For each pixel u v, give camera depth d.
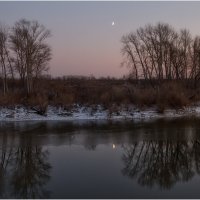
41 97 50.97
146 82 68.19
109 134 33.88
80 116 47.75
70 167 22.03
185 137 31.80
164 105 50.97
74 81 71.75
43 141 30.61
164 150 27.02
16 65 61.12
